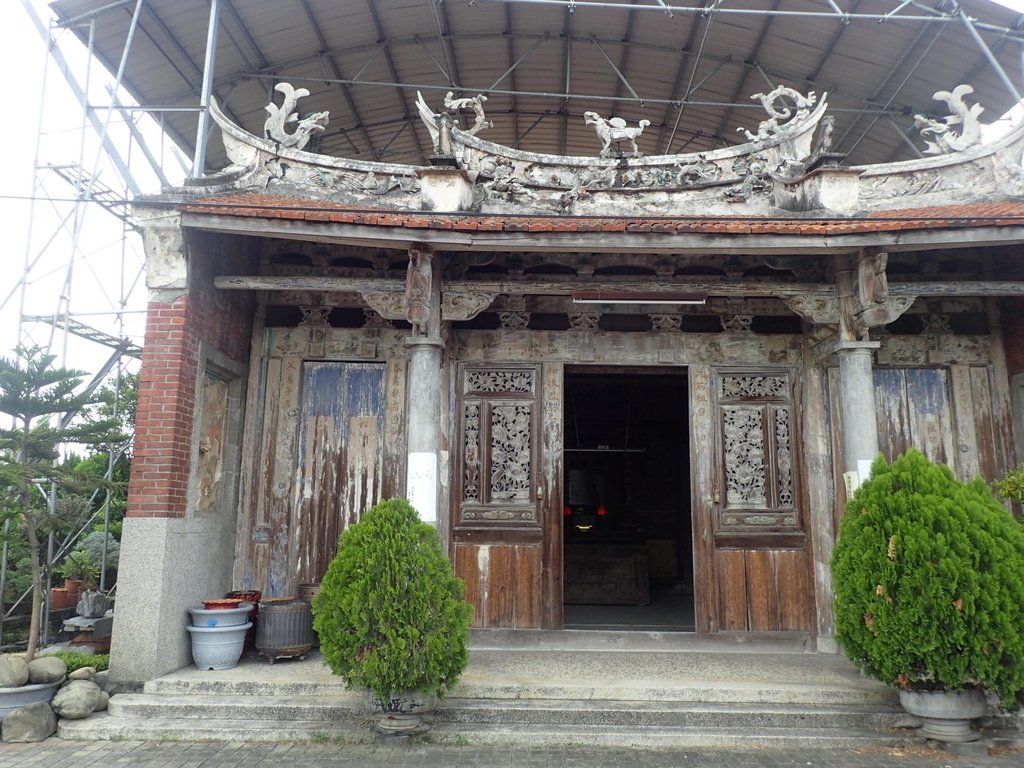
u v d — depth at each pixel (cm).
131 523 671
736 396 866
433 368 729
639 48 1391
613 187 850
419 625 559
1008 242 669
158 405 691
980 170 858
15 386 648
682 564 1541
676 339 873
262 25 1212
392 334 877
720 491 841
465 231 666
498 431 857
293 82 1395
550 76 1503
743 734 588
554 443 849
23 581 1067
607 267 855
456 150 840
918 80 1272
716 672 696
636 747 579
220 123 877
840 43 1242
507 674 679
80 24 1088
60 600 1100
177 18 1133
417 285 710
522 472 849
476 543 834
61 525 657
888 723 604
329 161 852
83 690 617
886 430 857
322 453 854
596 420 1588
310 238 687
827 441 844
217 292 777
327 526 839
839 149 1571
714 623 817
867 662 594
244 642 731
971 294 725
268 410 859
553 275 864
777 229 662
